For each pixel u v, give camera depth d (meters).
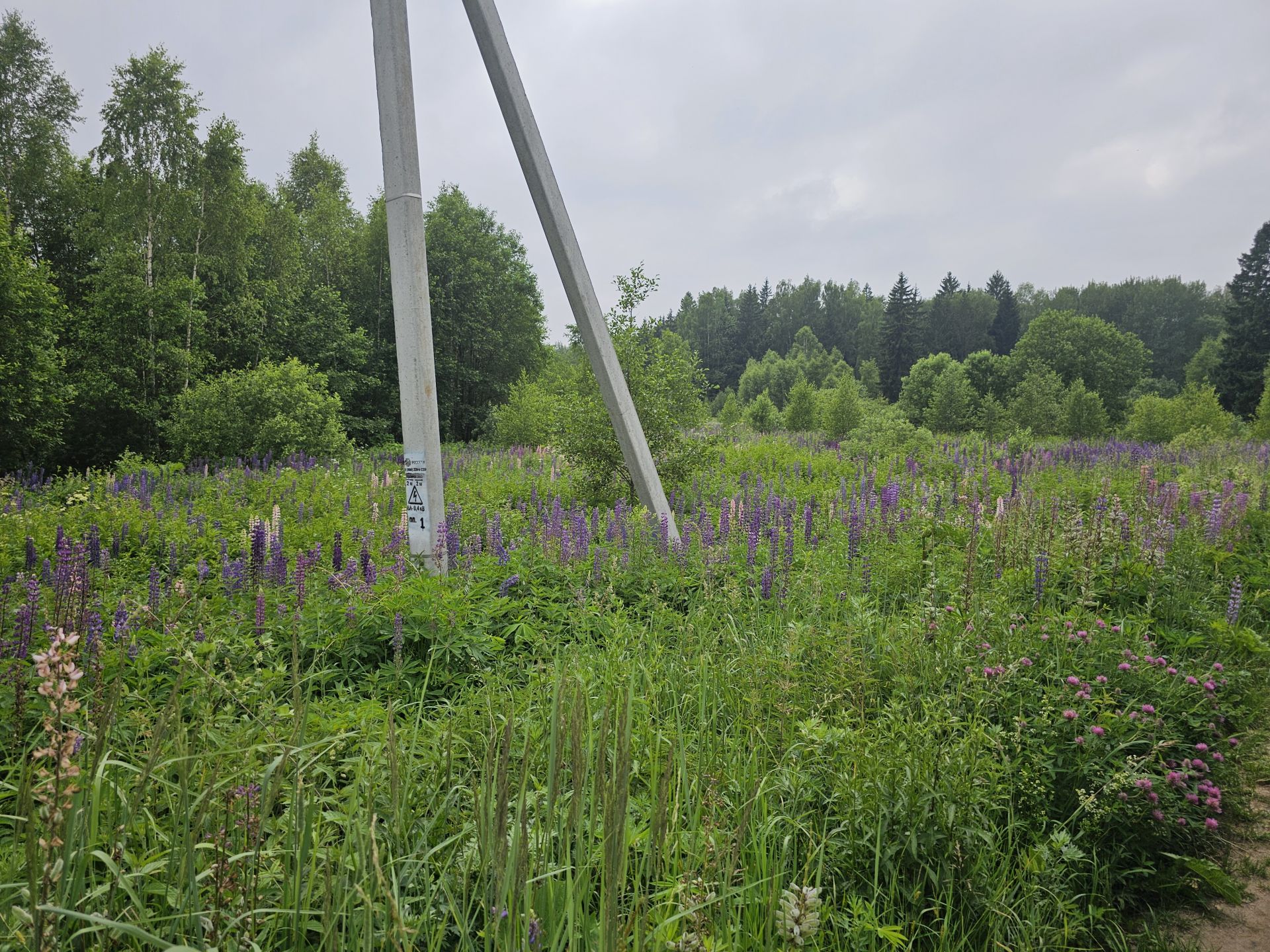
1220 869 3.42
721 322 140.50
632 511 9.95
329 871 1.97
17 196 29.20
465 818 2.91
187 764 2.43
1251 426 33.38
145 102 26.59
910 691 4.28
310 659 5.02
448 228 43.59
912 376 50.88
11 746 3.21
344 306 37.72
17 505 11.64
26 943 1.89
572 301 9.11
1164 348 110.62
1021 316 126.62
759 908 2.72
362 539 8.20
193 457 20.89
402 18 7.21
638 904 2.14
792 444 26.86
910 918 3.01
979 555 7.21
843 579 6.77
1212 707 4.48
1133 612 6.21
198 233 28.69
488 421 38.31
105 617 5.14
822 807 3.59
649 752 3.46
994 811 3.60
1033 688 4.38
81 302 29.89
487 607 5.69
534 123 8.72
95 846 2.28
